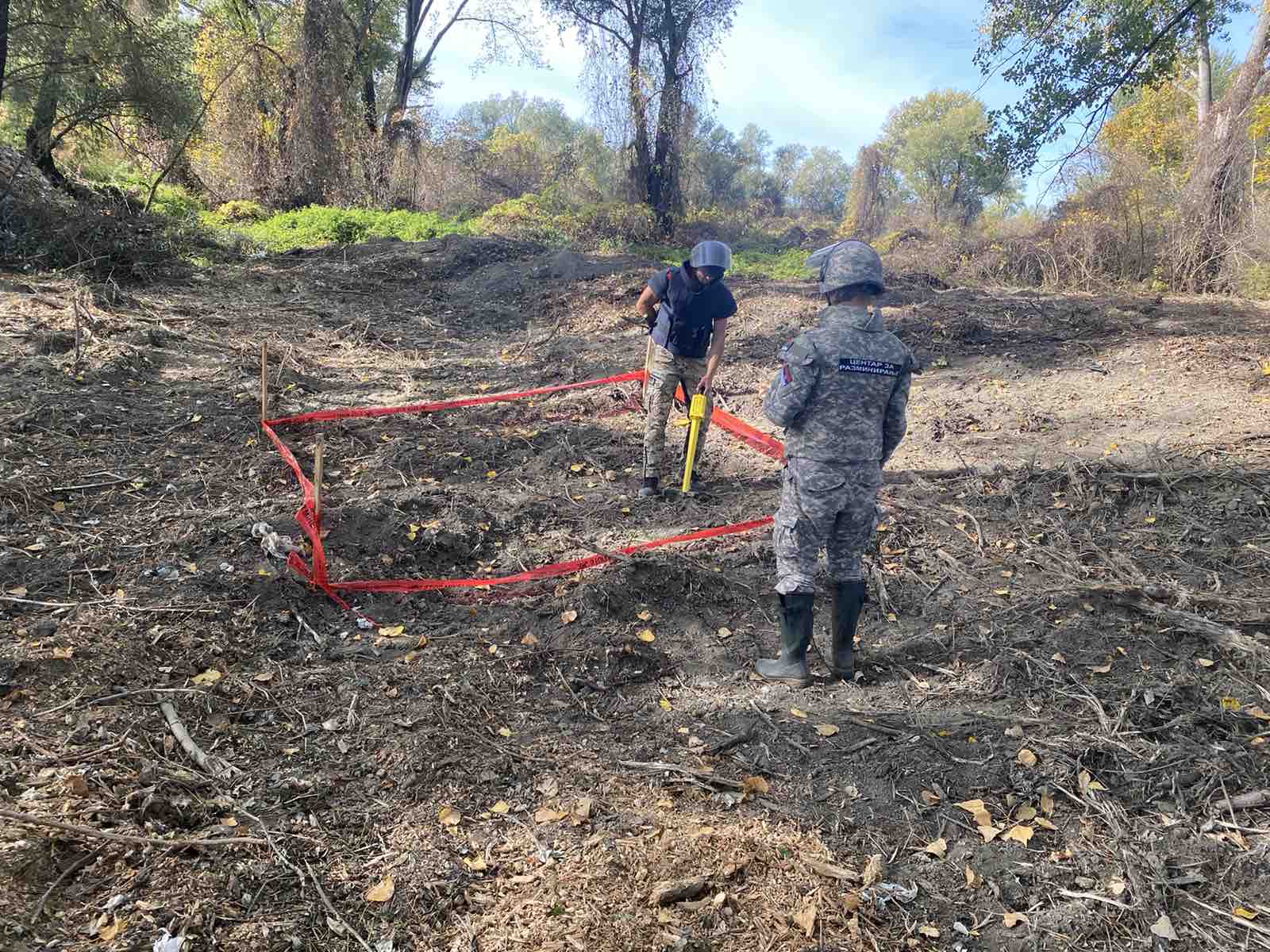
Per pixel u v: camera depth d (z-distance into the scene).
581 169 33.09
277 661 3.79
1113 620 4.39
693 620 4.49
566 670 3.97
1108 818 3.14
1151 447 6.15
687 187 37.69
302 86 24.27
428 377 8.38
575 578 4.69
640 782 3.27
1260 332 8.80
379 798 3.04
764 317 10.21
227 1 24.66
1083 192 13.95
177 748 3.13
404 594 4.46
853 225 44.75
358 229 18.81
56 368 6.83
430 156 29.00
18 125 13.46
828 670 4.11
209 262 12.60
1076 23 12.23
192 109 14.13
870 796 3.28
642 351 9.09
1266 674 3.94
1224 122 12.44
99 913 2.36
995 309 10.23
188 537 4.59
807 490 3.70
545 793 3.16
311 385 7.70
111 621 3.76
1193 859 2.96
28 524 4.54
